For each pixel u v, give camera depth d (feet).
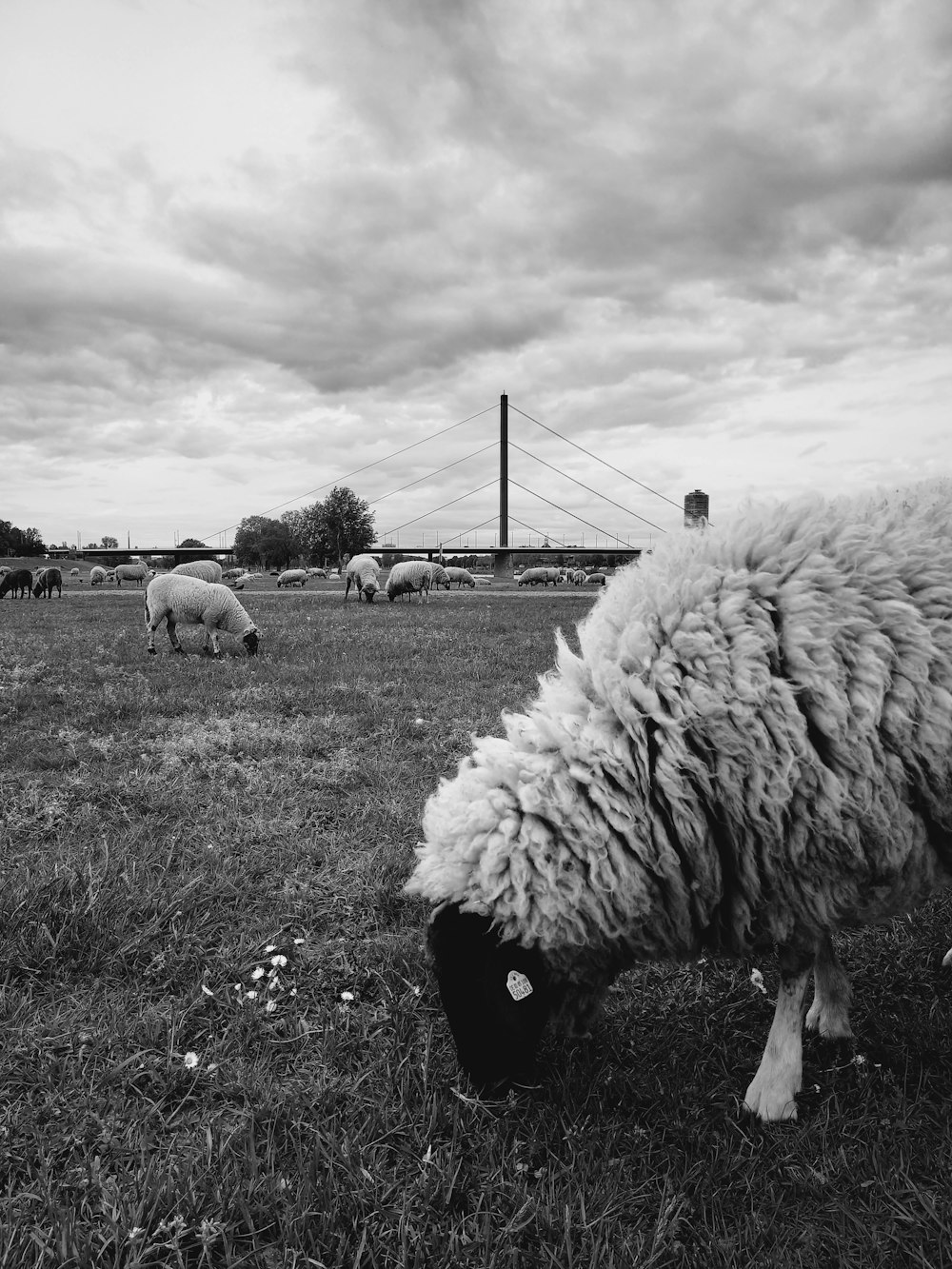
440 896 7.24
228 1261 5.90
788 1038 7.57
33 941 10.28
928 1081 7.93
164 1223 6.14
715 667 7.25
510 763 7.52
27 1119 7.43
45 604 91.04
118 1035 8.63
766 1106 7.43
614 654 7.93
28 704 24.93
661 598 7.88
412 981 9.86
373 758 19.43
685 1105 7.61
